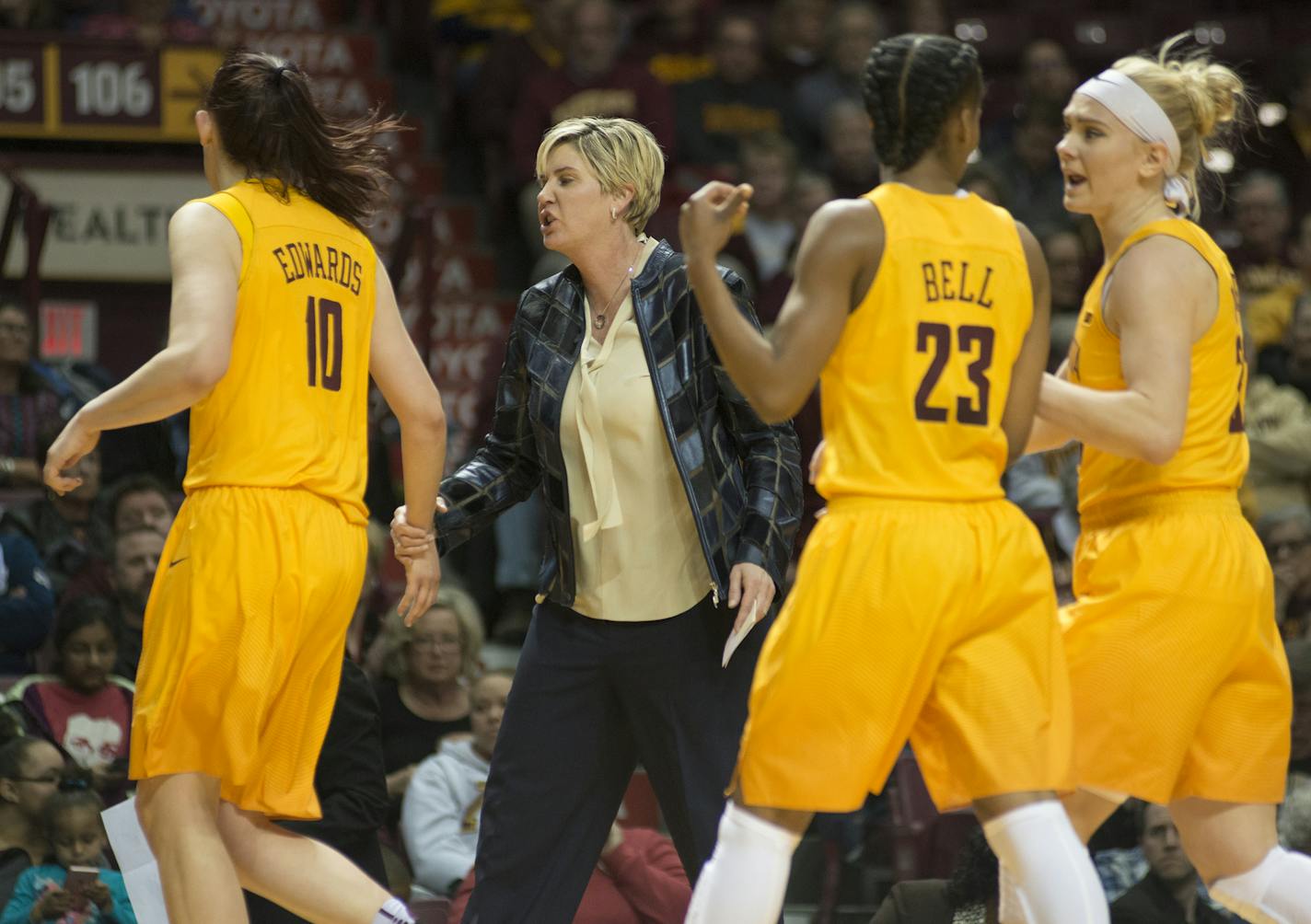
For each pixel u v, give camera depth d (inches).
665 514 538.0
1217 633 497.4
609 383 539.5
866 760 439.2
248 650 484.1
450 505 567.5
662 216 1159.6
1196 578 497.4
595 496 538.9
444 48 1588.3
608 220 543.8
